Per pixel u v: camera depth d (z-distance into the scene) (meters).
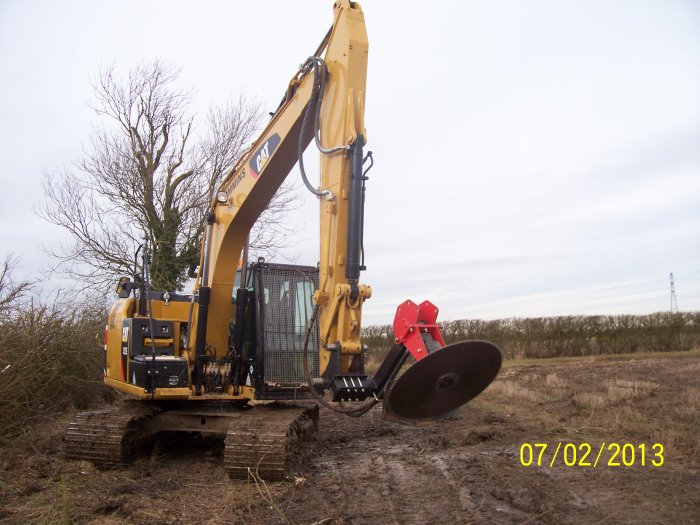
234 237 7.86
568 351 24.61
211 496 5.95
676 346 24.73
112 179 19.02
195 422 7.62
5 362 8.88
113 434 7.16
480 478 6.25
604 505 5.07
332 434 9.53
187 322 8.42
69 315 11.48
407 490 5.97
